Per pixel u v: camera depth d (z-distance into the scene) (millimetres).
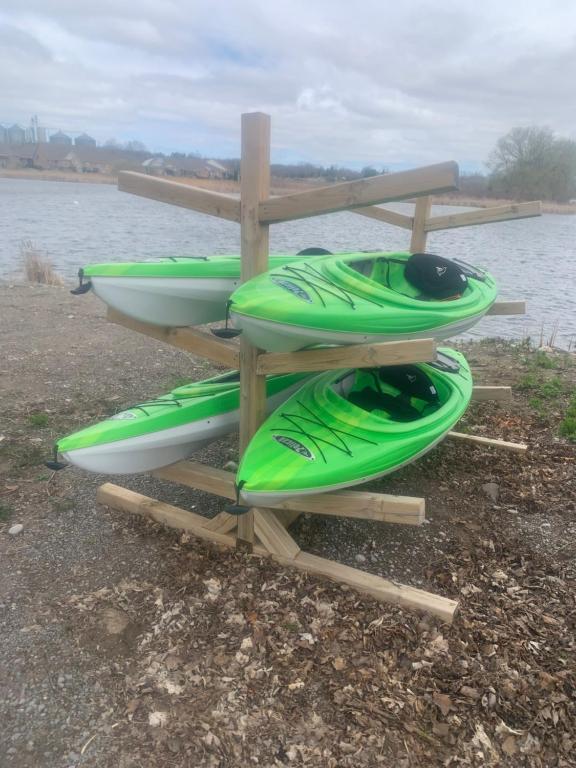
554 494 4250
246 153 2816
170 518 3654
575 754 2318
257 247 2984
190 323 3768
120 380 6340
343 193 2627
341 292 3389
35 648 2756
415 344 2770
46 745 2316
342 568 3227
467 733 2389
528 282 16797
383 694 2547
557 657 2764
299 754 2295
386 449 3307
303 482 2967
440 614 2953
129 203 44812
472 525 3863
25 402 5590
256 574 3250
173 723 2408
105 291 3336
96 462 3312
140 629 2887
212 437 3777
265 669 2664
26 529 3658
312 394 3684
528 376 6664
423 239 5234
